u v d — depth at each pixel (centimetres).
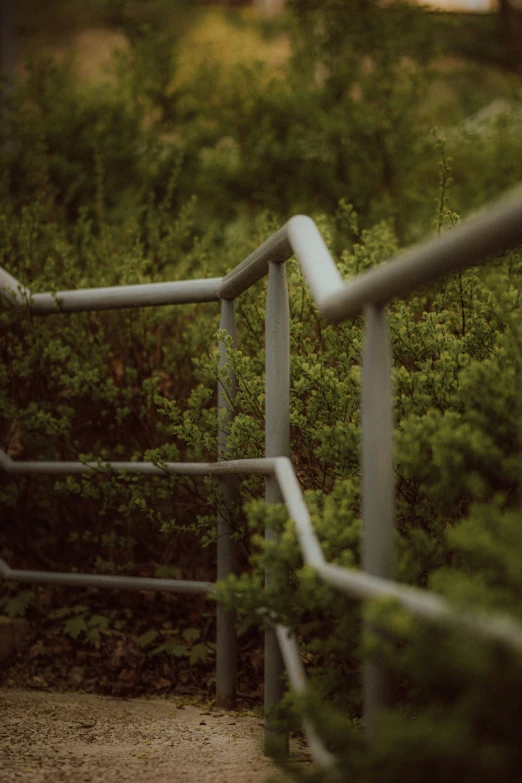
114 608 365
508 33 833
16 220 453
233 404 281
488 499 172
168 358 367
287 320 236
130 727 268
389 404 151
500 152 549
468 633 107
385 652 134
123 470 316
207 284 298
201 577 364
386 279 141
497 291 267
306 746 244
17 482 372
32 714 276
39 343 350
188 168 621
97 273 405
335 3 579
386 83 570
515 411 160
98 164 521
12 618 346
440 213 335
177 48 657
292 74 601
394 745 117
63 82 647
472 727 116
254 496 286
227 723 279
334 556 171
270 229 433
